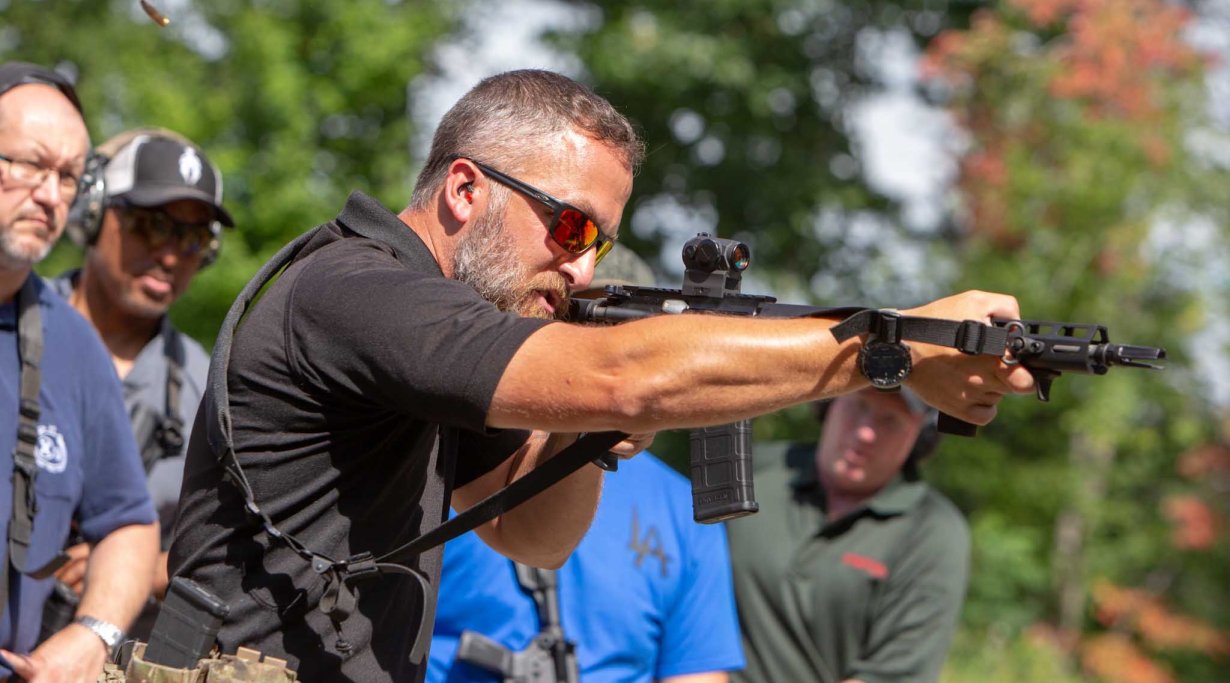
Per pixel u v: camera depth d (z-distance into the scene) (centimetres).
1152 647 3017
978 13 3394
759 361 459
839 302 3428
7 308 775
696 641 821
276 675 506
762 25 3419
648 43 3219
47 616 824
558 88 554
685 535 826
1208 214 2803
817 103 3569
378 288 496
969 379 457
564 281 556
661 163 3484
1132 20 2780
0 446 754
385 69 2817
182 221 934
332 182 2828
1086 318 2798
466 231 548
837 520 945
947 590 941
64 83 788
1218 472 3009
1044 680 2648
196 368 944
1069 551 2992
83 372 803
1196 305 2830
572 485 610
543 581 761
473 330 477
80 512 809
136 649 529
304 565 523
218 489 528
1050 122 2841
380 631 538
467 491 626
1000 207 2836
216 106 2767
